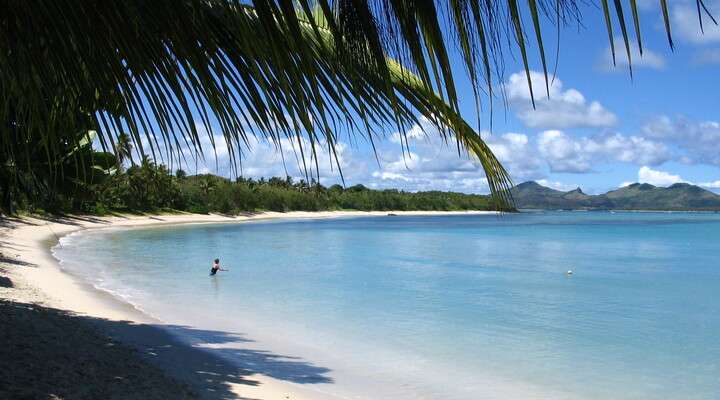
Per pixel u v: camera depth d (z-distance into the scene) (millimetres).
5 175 4074
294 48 1396
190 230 67500
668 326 17469
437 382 10930
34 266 22984
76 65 1799
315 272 29672
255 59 1569
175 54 1659
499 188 1487
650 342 15266
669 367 12812
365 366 11703
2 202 4930
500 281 27297
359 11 1292
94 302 16078
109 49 1699
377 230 78188
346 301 20469
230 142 1714
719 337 15938
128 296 18891
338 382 10406
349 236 62969
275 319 16453
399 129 1452
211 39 1628
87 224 59531
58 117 2029
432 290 23984
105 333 11820
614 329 16891
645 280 28531
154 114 1747
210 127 1708
